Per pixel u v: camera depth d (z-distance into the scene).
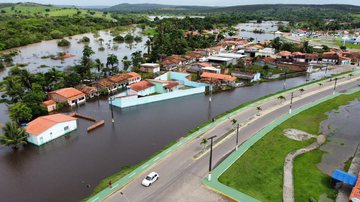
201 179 52.56
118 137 73.62
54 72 108.44
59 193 51.09
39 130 69.81
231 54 178.88
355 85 118.06
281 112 87.69
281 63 158.00
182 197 47.59
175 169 56.00
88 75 118.81
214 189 49.62
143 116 88.12
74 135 75.19
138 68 139.50
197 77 129.38
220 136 70.75
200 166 56.94
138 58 150.88
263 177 53.47
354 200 45.56
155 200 46.91
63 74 111.06
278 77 136.38
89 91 103.88
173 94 104.38
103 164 60.62
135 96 97.56
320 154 63.44
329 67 156.75
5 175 57.19
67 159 62.97
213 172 54.59
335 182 52.44
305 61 171.12
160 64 150.12
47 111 89.38
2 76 132.62
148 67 138.12
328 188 51.06
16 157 64.25
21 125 77.50
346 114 86.88
